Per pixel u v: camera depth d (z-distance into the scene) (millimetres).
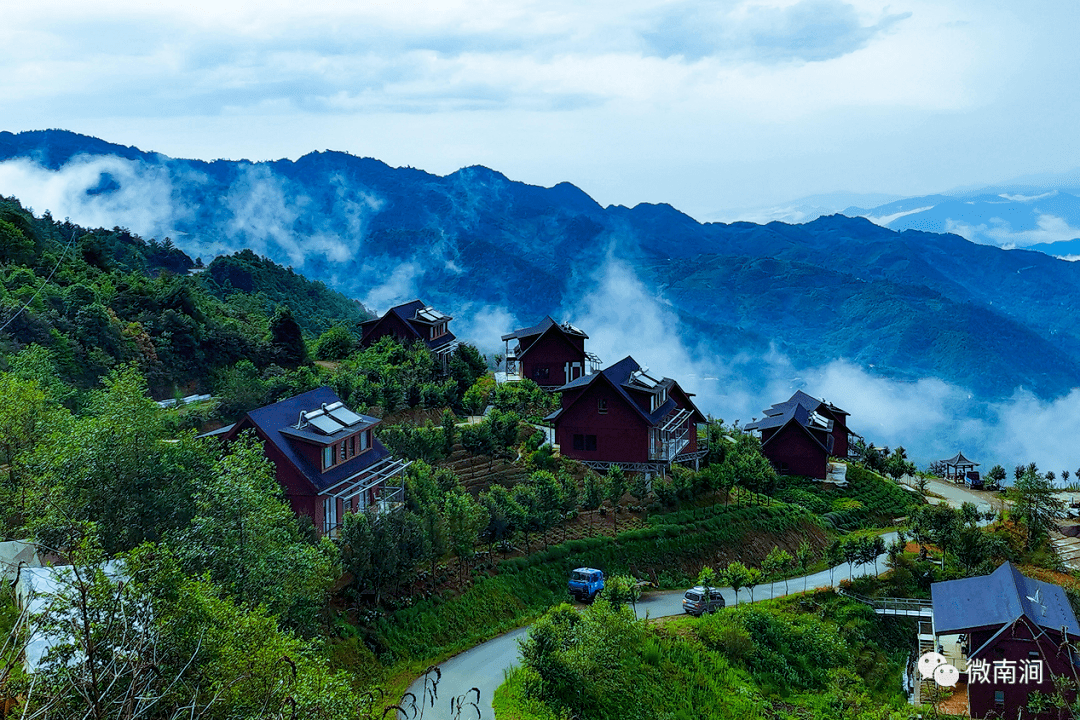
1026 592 40719
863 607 48469
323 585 30844
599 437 60812
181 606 18766
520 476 55625
